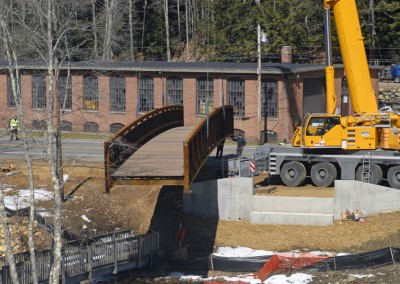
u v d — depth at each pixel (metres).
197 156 49.16
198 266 46.00
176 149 54.00
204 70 79.94
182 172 45.81
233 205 53.38
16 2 55.97
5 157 61.94
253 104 78.56
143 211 54.72
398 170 54.06
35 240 46.22
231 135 66.12
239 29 104.19
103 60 85.38
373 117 55.12
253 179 57.84
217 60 102.81
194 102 81.69
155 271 45.78
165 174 45.44
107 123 84.88
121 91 84.81
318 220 51.47
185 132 63.16
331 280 42.81
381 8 99.12
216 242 50.28
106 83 84.31
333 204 52.03
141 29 113.38
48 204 53.34
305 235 50.31
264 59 101.88
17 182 57.47
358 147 55.31
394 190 51.72
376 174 54.69
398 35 101.62
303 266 44.47
